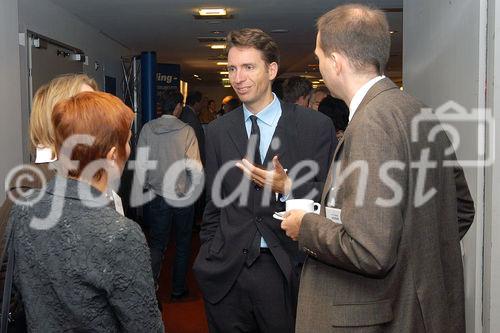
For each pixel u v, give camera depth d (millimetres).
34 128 1422
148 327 1153
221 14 5430
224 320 1908
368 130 1181
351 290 1255
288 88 3613
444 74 2383
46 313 1130
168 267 4750
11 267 1171
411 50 3160
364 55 1289
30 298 1136
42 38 4344
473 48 1970
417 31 2988
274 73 1922
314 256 1296
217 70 12758
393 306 1237
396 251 1178
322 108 3518
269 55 1875
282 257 1812
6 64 3037
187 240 3877
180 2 4895
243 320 1905
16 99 3191
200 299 3889
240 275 1869
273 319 1850
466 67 2049
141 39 7391
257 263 1861
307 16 5613
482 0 1895
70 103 1211
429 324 1235
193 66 11758
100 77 6613
